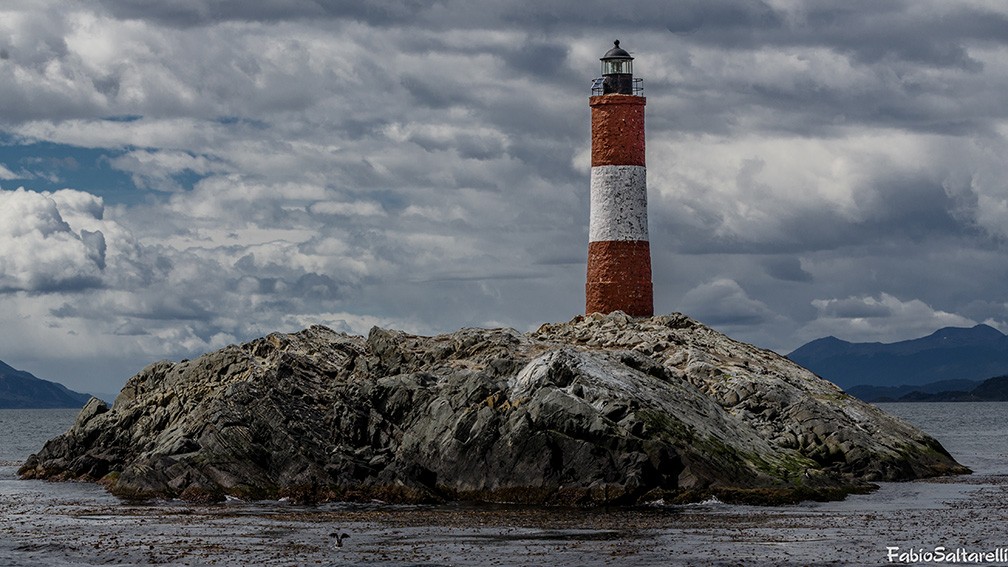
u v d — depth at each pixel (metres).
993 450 133.62
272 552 56.31
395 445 79.31
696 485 72.88
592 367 80.06
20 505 74.81
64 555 56.31
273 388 85.00
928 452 94.88
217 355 93.19
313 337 98.31
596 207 100.62
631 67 100.69
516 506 71.69
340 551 56.34
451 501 74.38
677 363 94.81
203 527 64.19
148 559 55.00
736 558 54.00
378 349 91.38
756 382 91.69
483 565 52.88
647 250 100.75
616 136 99.00
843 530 61.69
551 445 73.50
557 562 53.34
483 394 78.75
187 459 78.88
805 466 79.88
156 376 96.69
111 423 93.75
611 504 71.19
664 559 53.88
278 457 77.88
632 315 100.69
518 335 91.56
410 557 54.72
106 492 81.75
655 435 74.62
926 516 67.00
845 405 96.06
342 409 81.00
